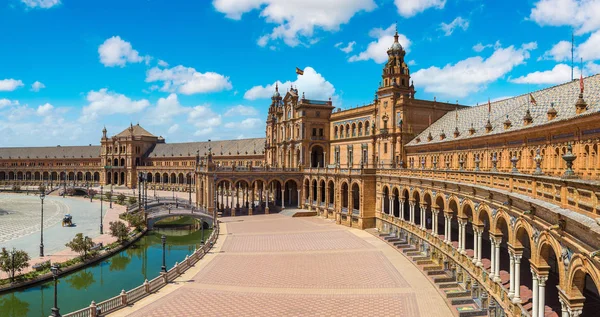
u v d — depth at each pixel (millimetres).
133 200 122000
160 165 185625
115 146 187250
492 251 33656
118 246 69188
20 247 68938
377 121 86938
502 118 53219
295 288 43125
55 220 98875
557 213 19797
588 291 30438
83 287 51375
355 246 62062
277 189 115875
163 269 47781
